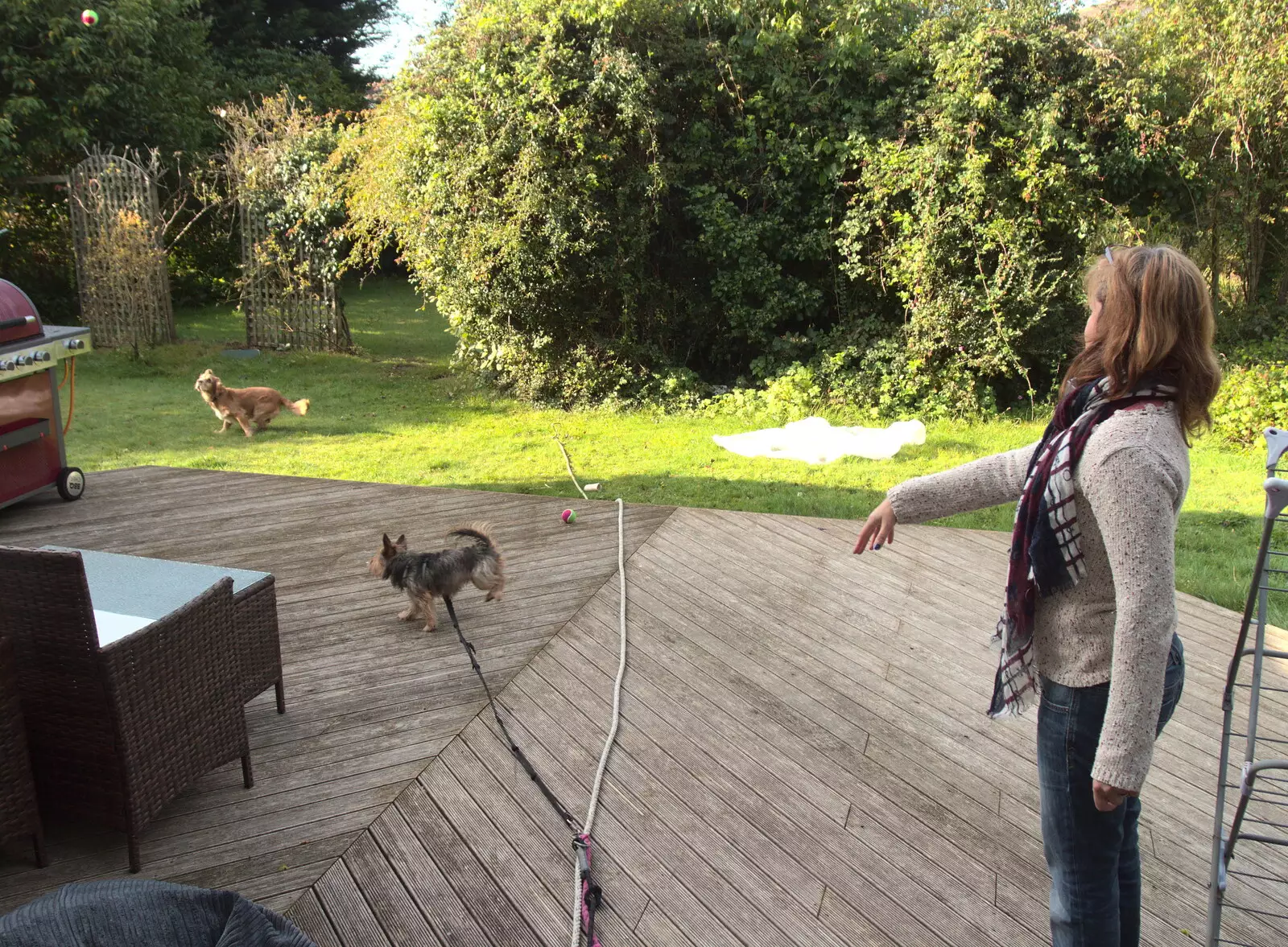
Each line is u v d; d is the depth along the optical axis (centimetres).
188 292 1627
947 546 498
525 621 391
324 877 236
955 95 855
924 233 866
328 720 311
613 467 736
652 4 887
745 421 894
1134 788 143
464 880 236
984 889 237
